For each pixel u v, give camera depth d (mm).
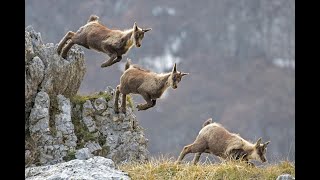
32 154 36188
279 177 30766
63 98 38531
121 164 36875
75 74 39656
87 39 37844
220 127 37969
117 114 39406
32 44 38062
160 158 35188
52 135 37031
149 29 36656
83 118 38938
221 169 32750
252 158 36594
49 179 29641
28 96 36844
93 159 32438
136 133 39906
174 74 36594
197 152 37844
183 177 32219
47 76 37750
